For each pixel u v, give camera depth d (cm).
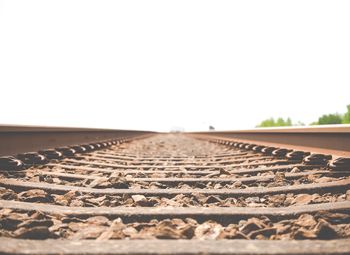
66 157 507
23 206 218
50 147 552
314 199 252
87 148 664
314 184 285
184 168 438
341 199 252
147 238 176
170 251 146
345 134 402
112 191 278
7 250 144
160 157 601
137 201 249
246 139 1024
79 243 157
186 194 274
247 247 152
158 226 193
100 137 1004
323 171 352
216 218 211
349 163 343
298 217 210
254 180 335
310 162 405
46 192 275
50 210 214
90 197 265
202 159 566
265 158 518
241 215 211
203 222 210
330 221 203
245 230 191
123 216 211
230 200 264
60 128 601
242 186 318
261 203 260
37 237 172
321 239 177
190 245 154
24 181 311
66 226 192
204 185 322
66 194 267
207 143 1122
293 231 182
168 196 275
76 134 724
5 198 249
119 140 1103
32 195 258
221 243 157
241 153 629
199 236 183
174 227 192
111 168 441
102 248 150
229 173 383
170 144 1089
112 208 222
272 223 202
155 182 331
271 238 179
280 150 511
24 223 186
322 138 467
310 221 195
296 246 153
